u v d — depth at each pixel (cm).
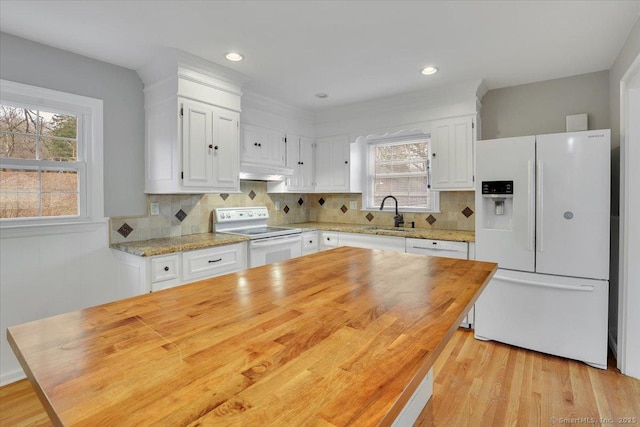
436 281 142
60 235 243
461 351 261
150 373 69
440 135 333
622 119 226
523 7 190
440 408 192
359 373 69
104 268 264
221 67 274
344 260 187
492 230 269
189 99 262
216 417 55
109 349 80
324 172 421
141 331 90
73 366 71
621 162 228
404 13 196
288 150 389
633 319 220
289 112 388
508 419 183
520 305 260
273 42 231
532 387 212
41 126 237
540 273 252
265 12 195
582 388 211
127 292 255
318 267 169
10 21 202
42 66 231
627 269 222
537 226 250
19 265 226
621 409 190
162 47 239
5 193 223
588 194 233
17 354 79
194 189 268
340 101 371
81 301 253
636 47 207
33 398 205
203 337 86
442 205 369
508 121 324
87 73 252
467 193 352
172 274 251
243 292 126
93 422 54
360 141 421
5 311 221
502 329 268
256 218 386
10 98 220
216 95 282
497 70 282
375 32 219
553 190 244
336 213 452
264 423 53
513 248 260
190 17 200
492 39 228
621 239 228
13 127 225
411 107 350
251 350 79
